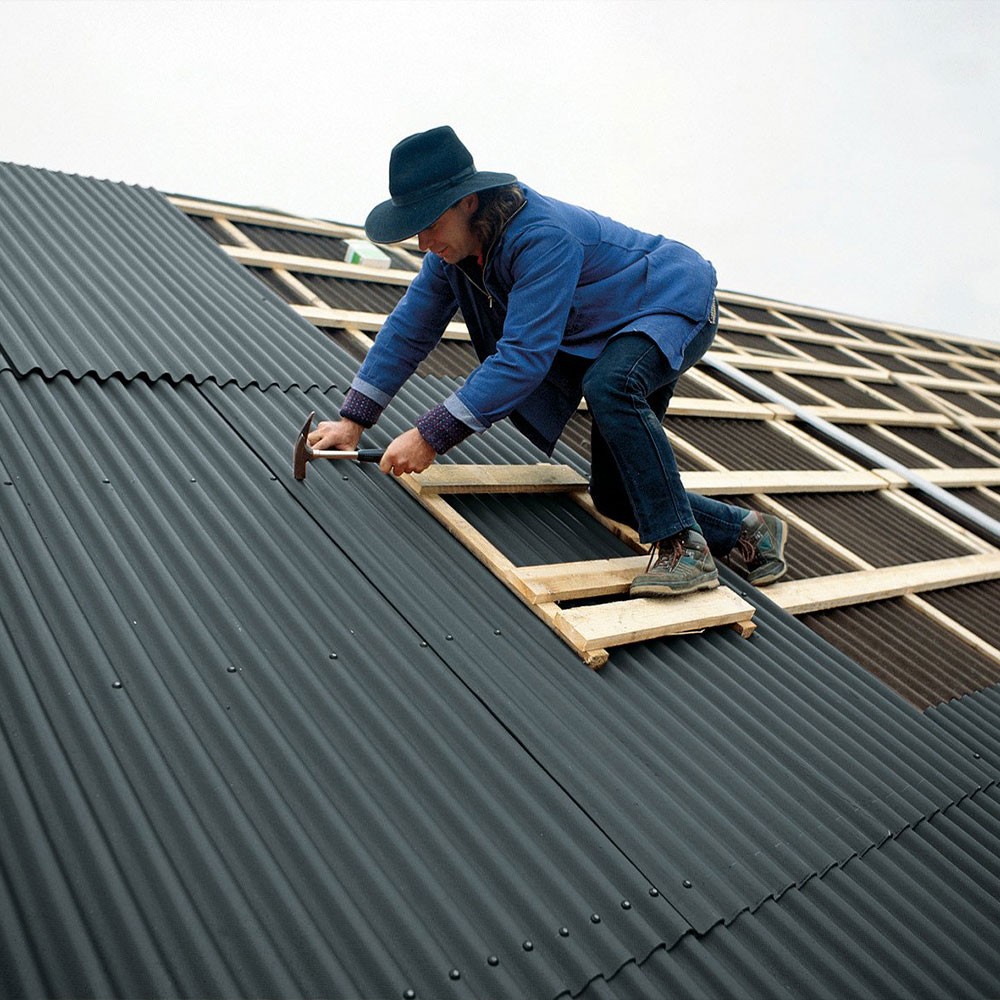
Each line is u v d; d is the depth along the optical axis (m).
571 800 2.03
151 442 2.65
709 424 5.59
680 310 2.63
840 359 9.20
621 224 2.76
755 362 7.29
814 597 3.59
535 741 2.15
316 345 3.80
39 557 2.05
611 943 1.74
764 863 2.07
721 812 2.17
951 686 3.49
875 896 2.12
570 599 2.67
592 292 2.60
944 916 2.14
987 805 2.65
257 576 2.29
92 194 4.46
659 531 2.69
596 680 2.45
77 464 2.43
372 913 1.62
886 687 3.05
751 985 1.79
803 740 2.54
